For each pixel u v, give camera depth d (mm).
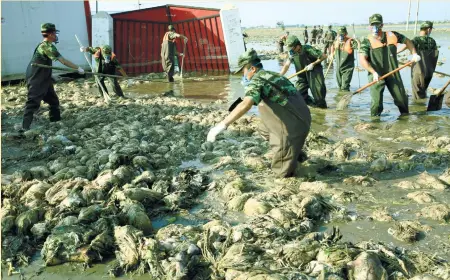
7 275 3314
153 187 4688
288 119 4641
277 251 3299
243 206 4270
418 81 9305
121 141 6453
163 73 16203
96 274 3303
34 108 7375
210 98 10641
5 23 13445
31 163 5844
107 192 4520
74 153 6086
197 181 4898
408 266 3102
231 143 6395
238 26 15664
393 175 5039
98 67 10258
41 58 7262
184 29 16359
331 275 2895
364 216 4023
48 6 14453
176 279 3092
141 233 3611
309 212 3969
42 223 3855
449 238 3551
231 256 3213
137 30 16094
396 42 7668
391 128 7039
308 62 8633
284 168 4863
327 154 5730
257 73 4617
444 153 5598
